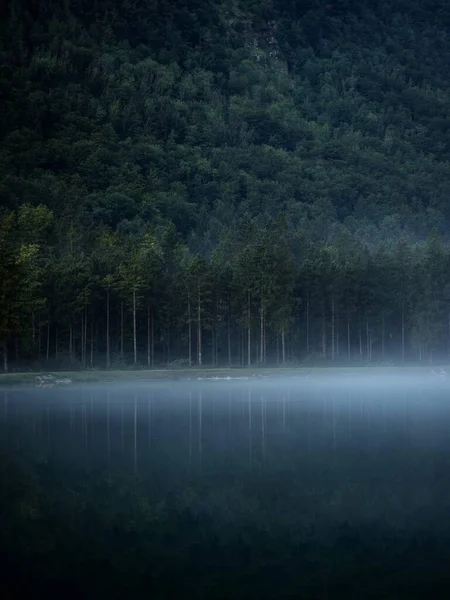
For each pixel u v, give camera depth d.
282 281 151.12
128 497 44.44
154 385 124.88
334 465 52.84
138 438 66.25
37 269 149.38
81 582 31.94
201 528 38.84
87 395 106.94
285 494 44.78
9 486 47.22
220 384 127.31
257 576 32.62
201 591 31.09
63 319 146.50
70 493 45.50
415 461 54.06
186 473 50.72
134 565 33.81
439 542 36.44
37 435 68.50
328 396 105.38
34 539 37.09
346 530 38.34
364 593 30.81
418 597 30.38
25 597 30.41
